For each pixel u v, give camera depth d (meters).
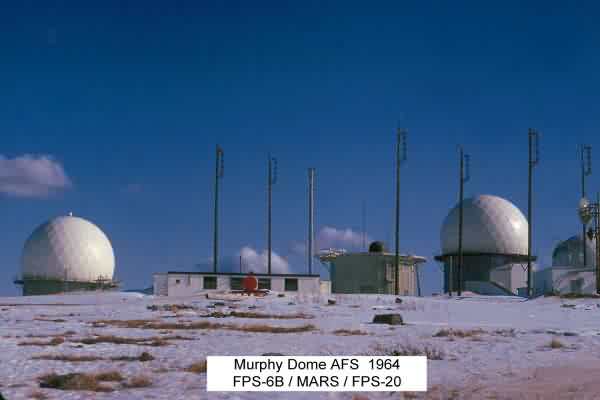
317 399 16.17
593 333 33.56
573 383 17.45
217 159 93.12
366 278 103.75
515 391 16.41
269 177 100.94
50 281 111.50
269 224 100.25
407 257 106.56
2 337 29.62
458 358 23.25
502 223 112.12
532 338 30.78
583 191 103.19
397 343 28.30
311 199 103.06
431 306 60.62
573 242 114.00
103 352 24.55
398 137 87.81
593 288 94.69
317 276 84.00
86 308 56.97
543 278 99.31
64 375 18.02
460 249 90.19
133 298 74.31
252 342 28.66
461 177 91.56
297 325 38.72
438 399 15.85
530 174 88.56
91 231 115.38
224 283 81.44
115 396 15.98
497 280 109.81
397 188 87.75
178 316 47.09
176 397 15.97
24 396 15.78
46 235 112.62
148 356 22.78
